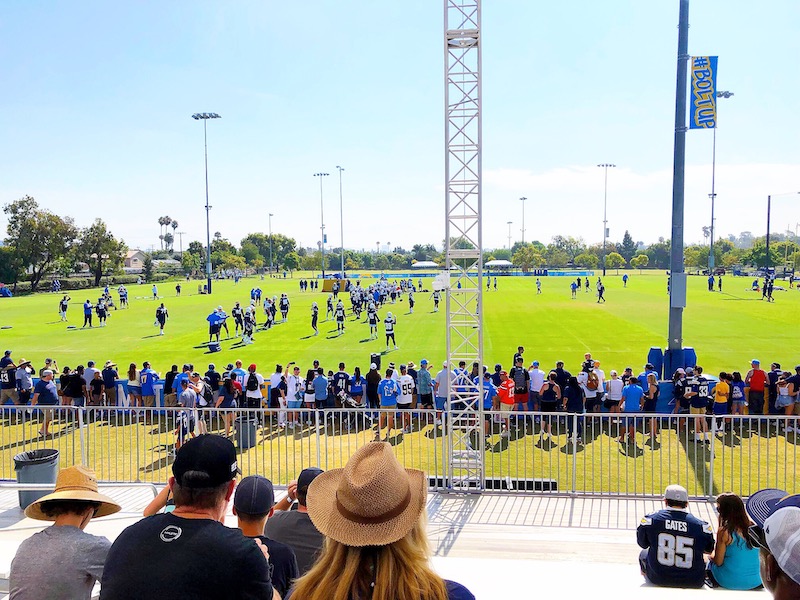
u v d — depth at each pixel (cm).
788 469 1250
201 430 1442
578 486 1186
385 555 184
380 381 1697
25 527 921
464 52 1177
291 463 1322
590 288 6600
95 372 1791
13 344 3048
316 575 191
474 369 1761
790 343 2808
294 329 3516
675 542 594
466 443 1191
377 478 188
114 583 225
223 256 14238
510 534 939
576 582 429
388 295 5172
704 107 1788
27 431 1593
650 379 1544
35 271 8675
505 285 7306
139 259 15188
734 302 4681
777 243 12262
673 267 1861
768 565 202
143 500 1088
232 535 238
